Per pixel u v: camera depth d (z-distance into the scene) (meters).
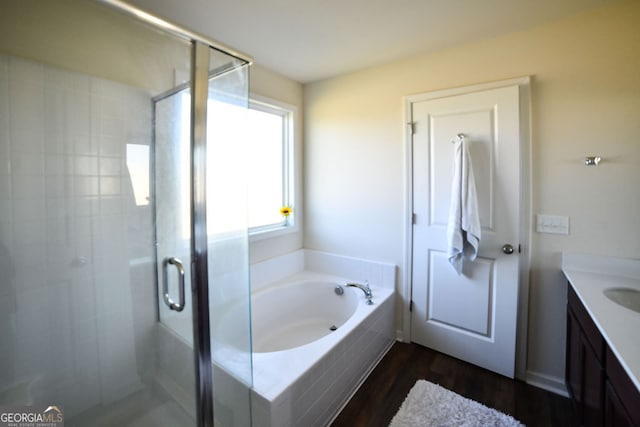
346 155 2.68
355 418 1.65
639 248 1.61
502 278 1.96
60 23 1.28
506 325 1.96
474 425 1.57
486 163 1.97
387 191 2.47
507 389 1.87
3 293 1.22
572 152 1.74
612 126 1.63
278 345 2.31
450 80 2.12
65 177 1.34
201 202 1.37
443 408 1.70
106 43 1.36
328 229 2.84
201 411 1.41
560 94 1.76
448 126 2.12
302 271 2.93
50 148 1.30
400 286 2.46
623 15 1.58
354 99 2.59
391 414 1.68
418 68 2.26
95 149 1.41
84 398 1.43
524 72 1.86
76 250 1.39
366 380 1.98
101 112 1.41
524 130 1.86
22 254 1.25
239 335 1.39
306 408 1.46
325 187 2.83
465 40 2.00
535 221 1.86
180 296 1.46
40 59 1.25
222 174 1.44
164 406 1.52
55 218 1.33
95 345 1.46
